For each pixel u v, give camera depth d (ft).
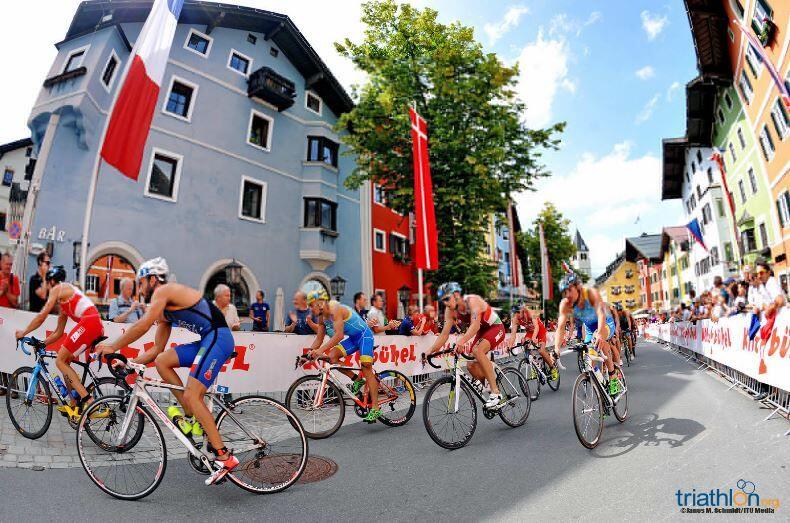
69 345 15.64
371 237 77.46
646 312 180.86
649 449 14.43
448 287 17.93
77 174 41.24
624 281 256.52
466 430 16.40
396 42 55.36
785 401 19.21
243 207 57.21
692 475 12.02
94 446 11.96
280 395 22.25
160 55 26.11
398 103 53.42
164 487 12.20
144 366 11.84
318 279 65.36
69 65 44.73
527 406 19.49
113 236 43.37
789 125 64.13
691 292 44.11
